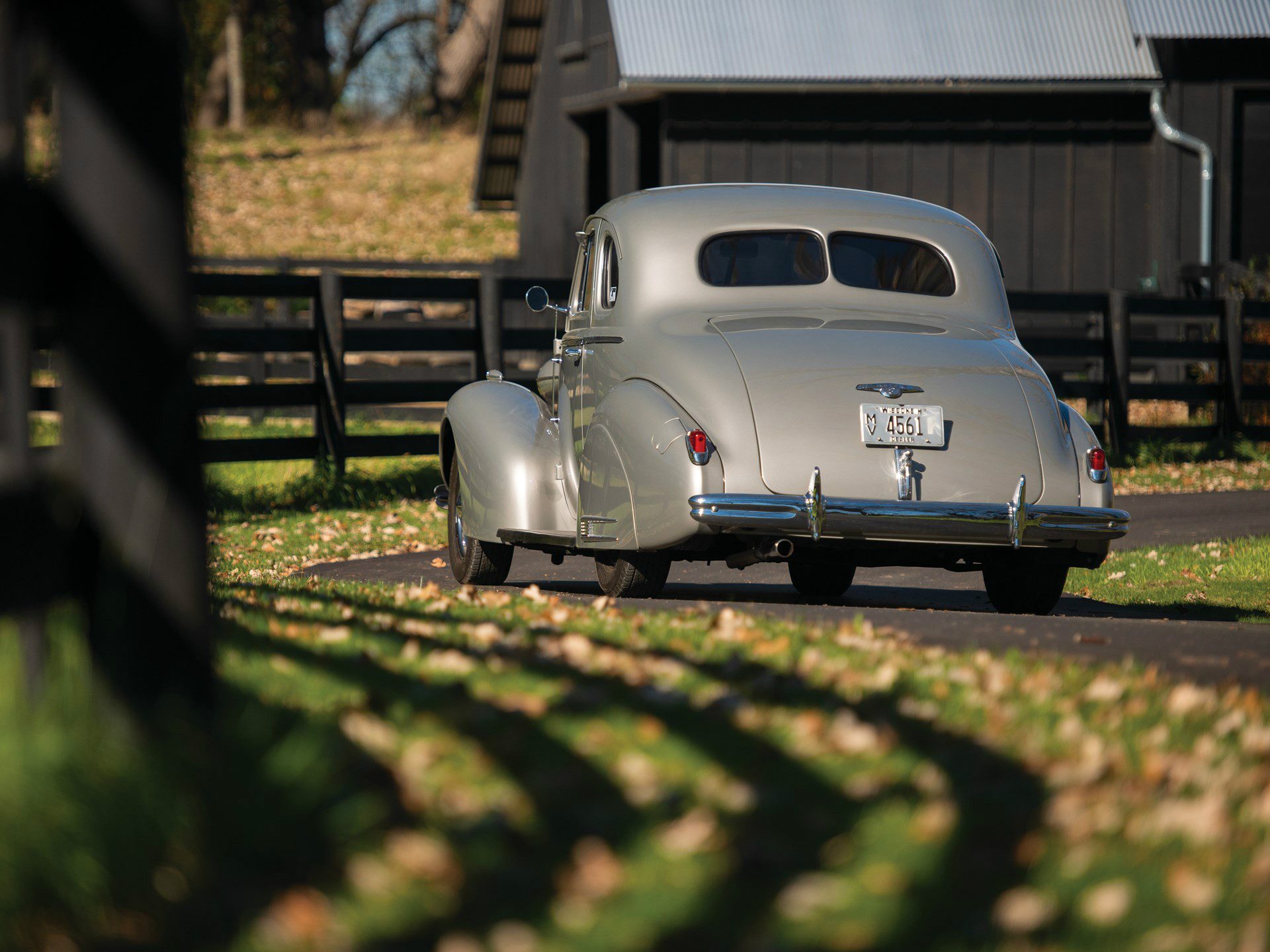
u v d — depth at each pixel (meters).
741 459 13.53
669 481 13.61
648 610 13.09
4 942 5.28
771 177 45.94
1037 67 45.47
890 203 16.56
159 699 6.96
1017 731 8.23
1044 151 46.62
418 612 12.31
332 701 8.12
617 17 44.88
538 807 6.80
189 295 7.00
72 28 6.77
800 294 15.54
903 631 12.22
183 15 7.13
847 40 45.56
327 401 29.22
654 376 14.34
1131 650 11.54
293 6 115.56
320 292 29.05
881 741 7.83
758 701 8.71
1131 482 31.98
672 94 45.34
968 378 14.33
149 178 6.86
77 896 5.57
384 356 45.09
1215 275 42.81
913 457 13.73
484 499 16.89
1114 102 46.62
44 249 6.86
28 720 6.80
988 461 13.90
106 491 6.91
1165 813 6.77
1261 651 11.59
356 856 6.11
